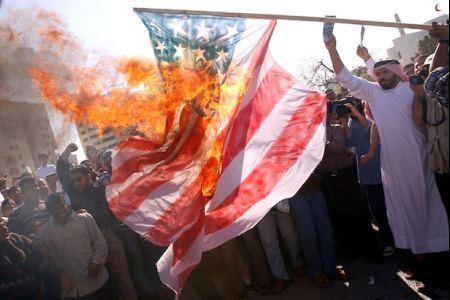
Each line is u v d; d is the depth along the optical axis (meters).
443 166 3.46
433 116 3.45
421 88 3.58
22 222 4.75
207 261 4.35
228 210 3.77
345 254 5.16
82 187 4.73
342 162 4.74
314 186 4.38
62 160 4.68
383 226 4.87
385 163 4.02
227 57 3.85
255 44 3.98
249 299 4.64
